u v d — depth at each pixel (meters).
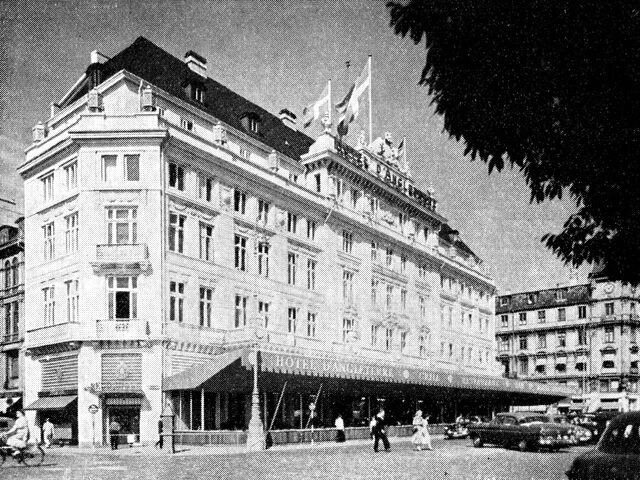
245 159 38.25
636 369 74.19
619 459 9.23
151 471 17.80
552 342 80.00
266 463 20.28
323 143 45.75
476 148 7.81
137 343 31.28
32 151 37.12
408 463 20.05
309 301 41.88
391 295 51.34
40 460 21.08
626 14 6.37
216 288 35.16
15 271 43.31
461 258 67.00
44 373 33.94
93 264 31.64
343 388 39.06
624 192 7.20
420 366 53.00
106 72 36.91
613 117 6.80
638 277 7.90
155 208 32.16
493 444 27.64
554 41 6.78
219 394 34.72
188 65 41.84
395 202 53.06
